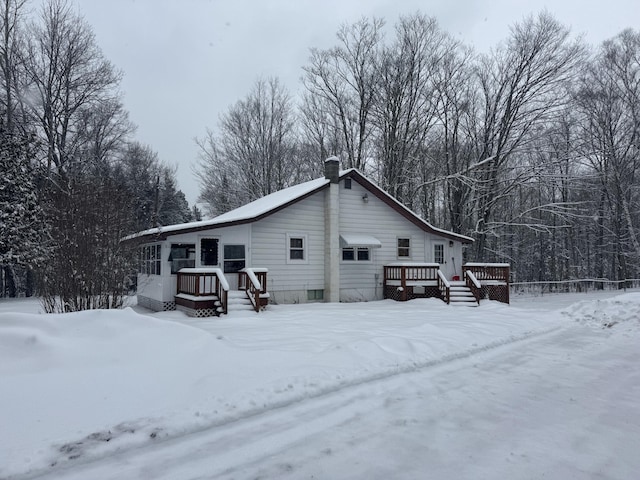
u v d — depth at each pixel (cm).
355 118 3158
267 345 727
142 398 466
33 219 1747
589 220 3209
